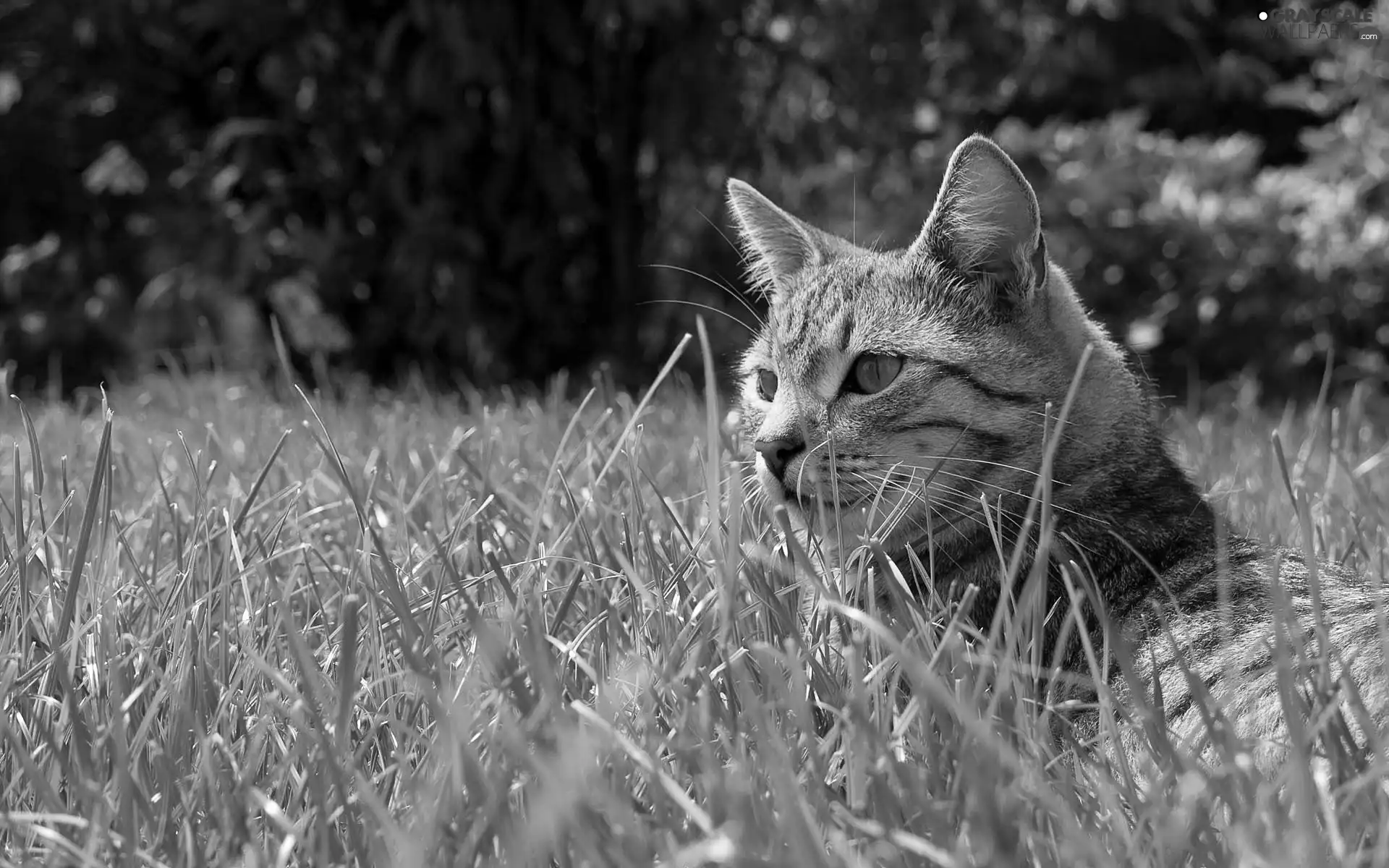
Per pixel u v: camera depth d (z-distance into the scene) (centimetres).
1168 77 262
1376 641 66
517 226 191
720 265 202
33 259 206
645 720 62
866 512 77
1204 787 60
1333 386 199
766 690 66
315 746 64
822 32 195
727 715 65
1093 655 65
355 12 181
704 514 82
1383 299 201
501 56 180
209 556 74
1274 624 67
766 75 198
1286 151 275
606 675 68
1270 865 56
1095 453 77
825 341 79
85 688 68
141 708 67
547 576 73
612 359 192
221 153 186
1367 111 209
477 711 64
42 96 191
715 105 187
